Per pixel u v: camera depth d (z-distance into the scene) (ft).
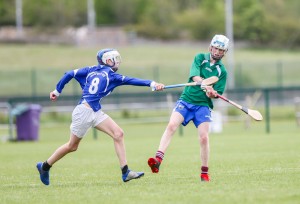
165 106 267.80
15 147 157.89
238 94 304.91
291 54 473.67
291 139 152.76
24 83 357.41
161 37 526.98
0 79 358.84
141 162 111.55
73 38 506.07
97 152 136.46
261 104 299.58
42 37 503.61
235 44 492.54
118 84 76.64
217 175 84.64
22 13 572.10
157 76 358.02
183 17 542.57
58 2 565.53
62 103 289.53
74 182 83.35
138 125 236.02
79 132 76.59
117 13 618.03
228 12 330.95
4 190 76.79
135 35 526.57
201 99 77.00
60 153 78.13
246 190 68.23
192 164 103.81
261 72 382.42
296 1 536.42
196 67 77.56
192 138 169.17
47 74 366.02
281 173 84.28
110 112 269.44
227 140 156.15
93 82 76.02
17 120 182.09
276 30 490.90
